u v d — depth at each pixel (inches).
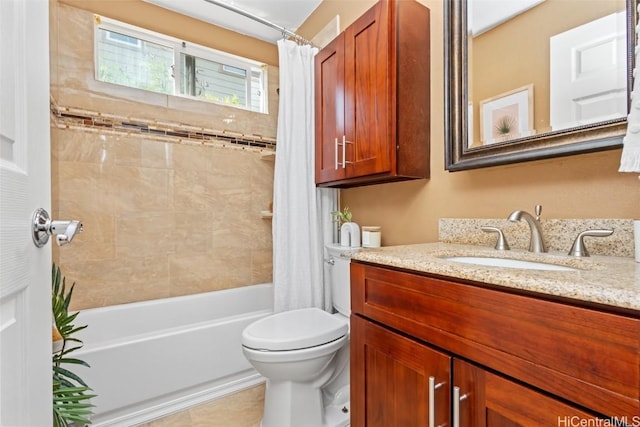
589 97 36.2
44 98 24.1
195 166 81.9
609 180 35.2
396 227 64.9
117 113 72.4
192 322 78.2
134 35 76.9
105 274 70.8
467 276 27.9
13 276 18.3
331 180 66.9
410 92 54.1
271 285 90.4
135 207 74.2
